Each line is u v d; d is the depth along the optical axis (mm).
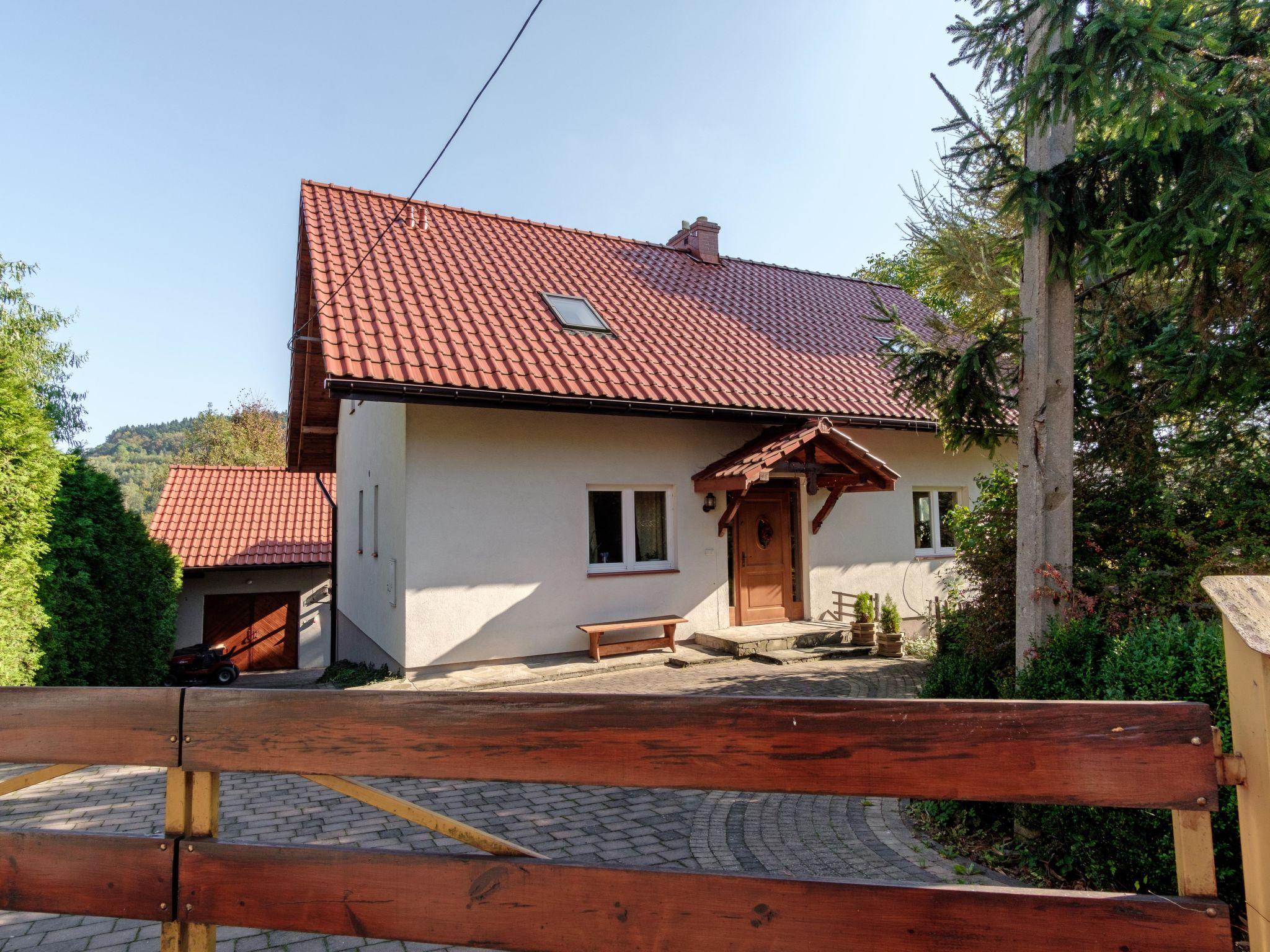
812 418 11352
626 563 11289
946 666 5844
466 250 13164
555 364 10484
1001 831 4516
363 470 13633
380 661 11828
